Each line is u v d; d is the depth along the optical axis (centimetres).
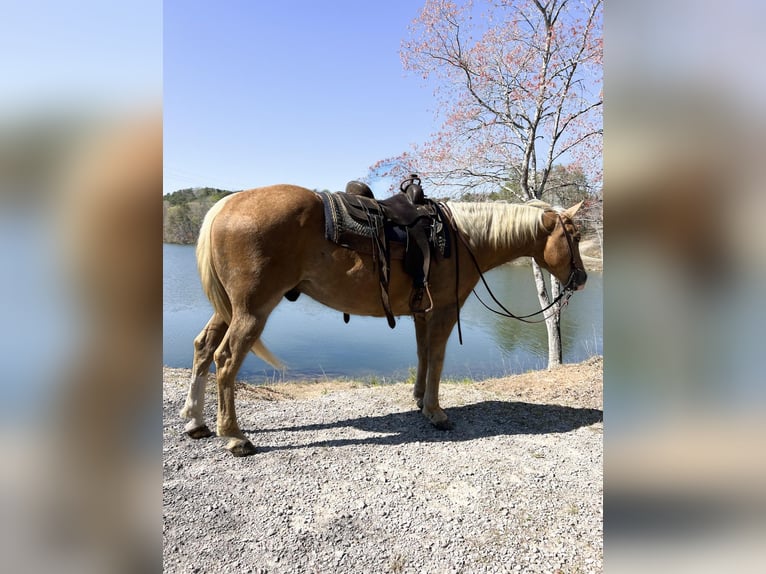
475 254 379
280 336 1377
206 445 330
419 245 341
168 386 456
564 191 792
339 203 322
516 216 385
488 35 724
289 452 322
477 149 767
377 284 334
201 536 226
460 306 382
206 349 343
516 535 233
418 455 322
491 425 388
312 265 320
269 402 450
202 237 310
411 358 1089
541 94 677
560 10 677
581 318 1424
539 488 279
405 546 223
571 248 387
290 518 243
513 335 1302
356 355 1121
